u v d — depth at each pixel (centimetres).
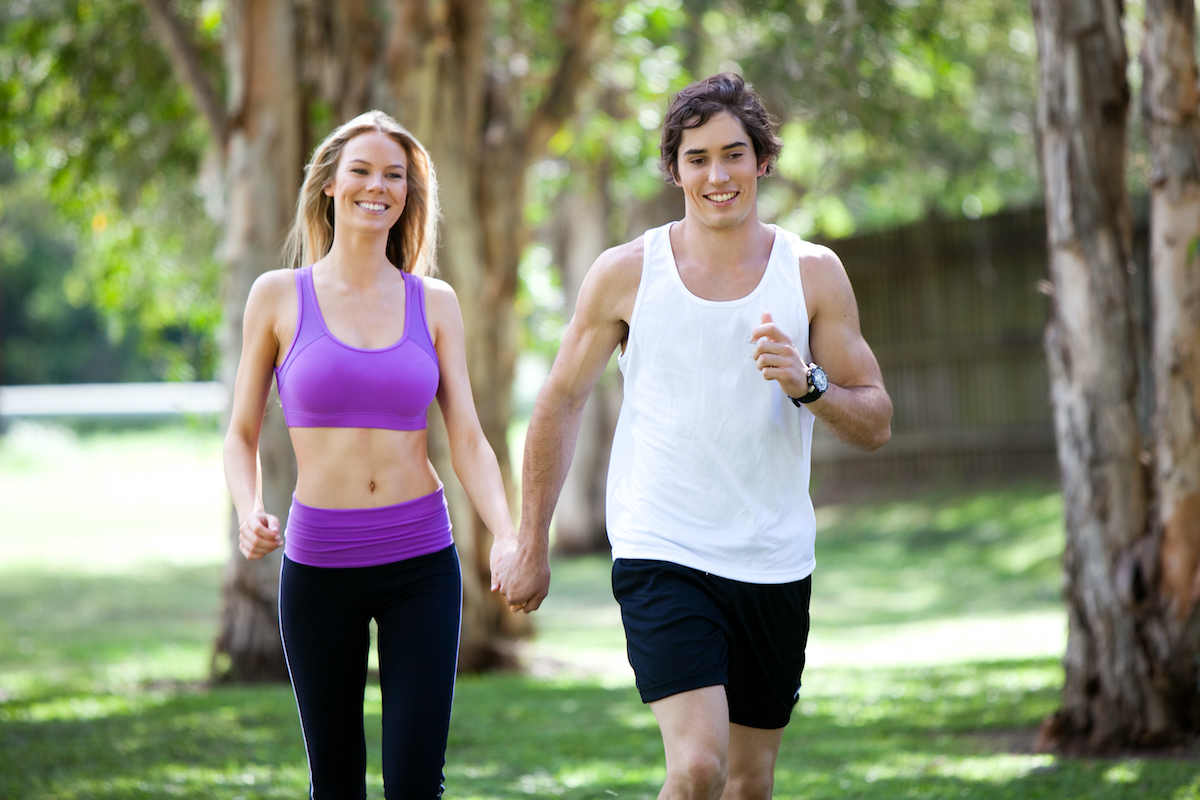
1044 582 3706
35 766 1619
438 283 1014
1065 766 1453
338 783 973
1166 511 1515
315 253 1027
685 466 883
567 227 5028
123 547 5297
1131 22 2919
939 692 2056
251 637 2422
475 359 2608
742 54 3291
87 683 2470
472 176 2570
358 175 969
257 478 990
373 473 950
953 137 4047
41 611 3700
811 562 908
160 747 1747
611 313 920
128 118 3022
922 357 5009
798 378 832
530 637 2836
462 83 2509
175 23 2505
